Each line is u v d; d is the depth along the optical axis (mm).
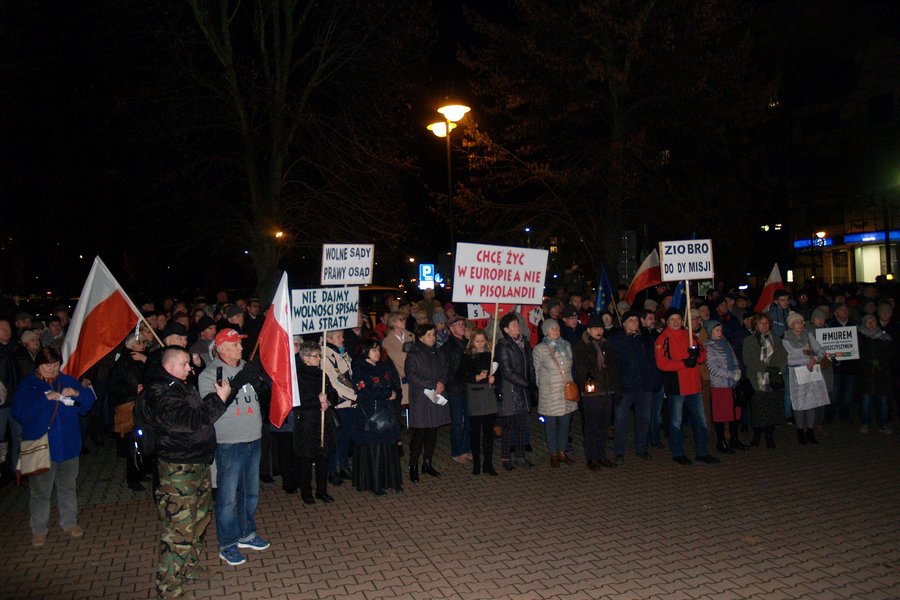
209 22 18297
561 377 9391
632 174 19938
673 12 19047
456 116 16578
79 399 7039
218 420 6230
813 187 35312
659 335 9844
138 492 8789
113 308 7555
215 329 9875
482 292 9273
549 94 20234
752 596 5367
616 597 5414
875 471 8695
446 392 9977
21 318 10750
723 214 23906
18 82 16953
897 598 5262
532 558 6250
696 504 7648
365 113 20047
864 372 10805
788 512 7270
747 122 19844
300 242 20234
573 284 17188
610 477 8906
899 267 38656
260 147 19594
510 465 9461
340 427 8523
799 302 15438
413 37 19875
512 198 23344
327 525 7348
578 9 19297
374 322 21344
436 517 7508
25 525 7605
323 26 19922
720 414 9820
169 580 5469
